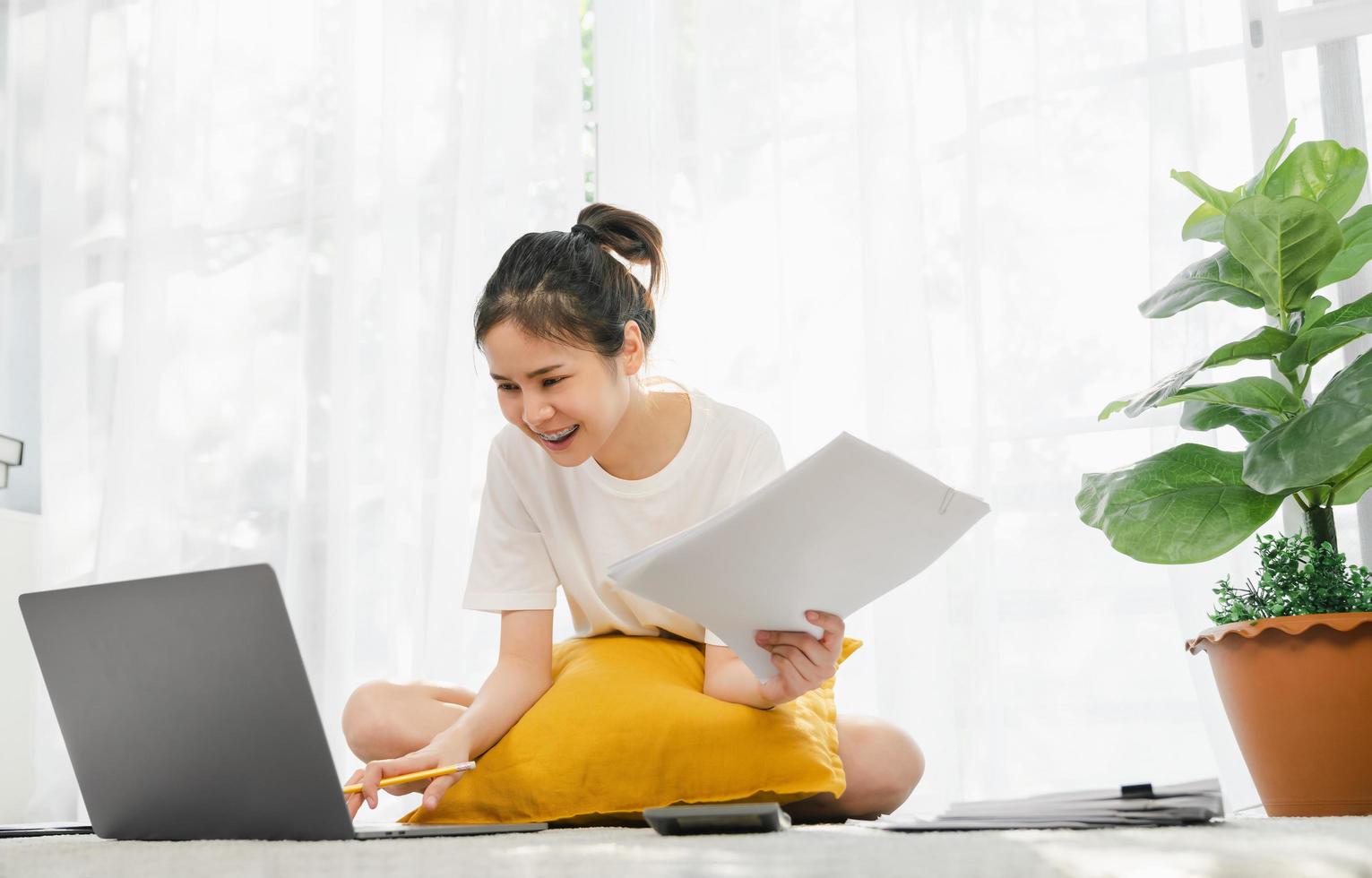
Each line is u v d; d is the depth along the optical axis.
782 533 1.15
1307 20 2.17
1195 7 2.19
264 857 0.97
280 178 2.78
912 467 1.11
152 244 2.78
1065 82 2.26
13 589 2.63
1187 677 2.09
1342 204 1.70
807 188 2.39
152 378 2.73
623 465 1.64
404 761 1.41
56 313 2.83
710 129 2.44
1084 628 2.15
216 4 2.85
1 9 3.02
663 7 2.51
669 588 1.21
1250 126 2.14
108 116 2.89
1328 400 1.52
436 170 2.66
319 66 2.76
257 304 2.73
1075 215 2.24
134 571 2.66
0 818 2.50
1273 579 1.61
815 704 1.51
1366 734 1.47
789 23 2.45
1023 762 2.14
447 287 2.54
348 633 2.52
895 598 2.18
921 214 2.29
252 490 2.67
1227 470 1.69
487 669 2.41
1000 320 2.25
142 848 1.13
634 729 1.45
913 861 0.82
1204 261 1.76
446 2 2.70
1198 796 1.15
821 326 2.35
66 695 1.26
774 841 1.01
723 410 1.67
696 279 2.40
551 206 2.53
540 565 1.70
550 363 1.40
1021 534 2.20
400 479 2.55
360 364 2.63
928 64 2.33
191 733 1.19
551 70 2.57
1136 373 2.19
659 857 0.88
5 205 2.98
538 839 1.15
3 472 2.77
